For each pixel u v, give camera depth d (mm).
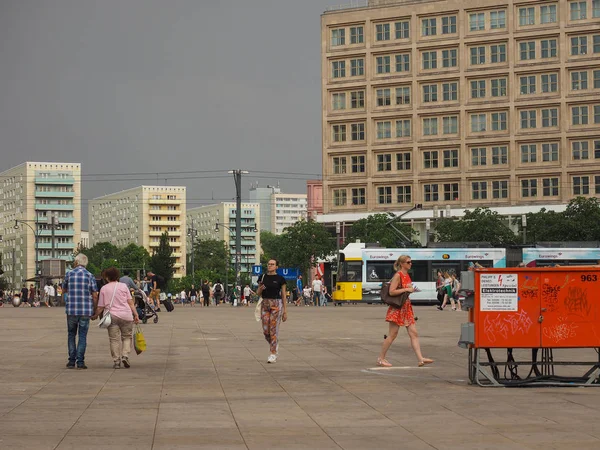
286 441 9539
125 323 17859
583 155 103938
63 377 16094
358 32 111812
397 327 17984
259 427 10461
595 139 103438
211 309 60375
